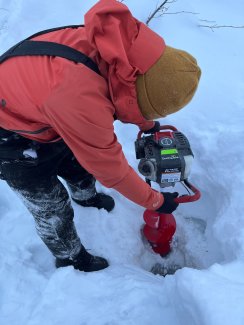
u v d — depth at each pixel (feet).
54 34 3.86
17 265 5.71
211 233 6.27
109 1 3.45
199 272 4.42
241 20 9.48
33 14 9.62
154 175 4.87
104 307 4.97
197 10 9.59
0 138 4.26
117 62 3.35
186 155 4.88
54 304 5.06
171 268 6.49
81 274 5.45
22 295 5.37
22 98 3.71
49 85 3.47
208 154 6.70
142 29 3.49
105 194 6.82
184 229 6.76
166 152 4.86
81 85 3.35
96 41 3.37
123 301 4.95
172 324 4.51
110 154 3.80
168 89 3.47
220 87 7.89
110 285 5.27
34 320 4.93
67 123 3.49
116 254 6.12
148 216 6.16
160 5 9.05
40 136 4.21
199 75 3.67
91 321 4.83
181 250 6.65
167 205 4.78
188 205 6.85
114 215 6.52
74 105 3.37
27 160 4.38
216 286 4.19
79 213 6.44
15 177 4.53
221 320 3.82
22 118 3.98
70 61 3.47
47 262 5.90
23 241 6.07
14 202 6.63
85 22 3.47
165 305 4.70
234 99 7.68
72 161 5.62
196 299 4.07
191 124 7.19
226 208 6.07
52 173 4.78
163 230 6.20
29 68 3.65
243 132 6.78
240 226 5.67
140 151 5.11
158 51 3.45
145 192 4.38
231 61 8.45
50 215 4.94
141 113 3.71
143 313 4.74
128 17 3.44
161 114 3.69
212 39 8.92
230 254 5.58
